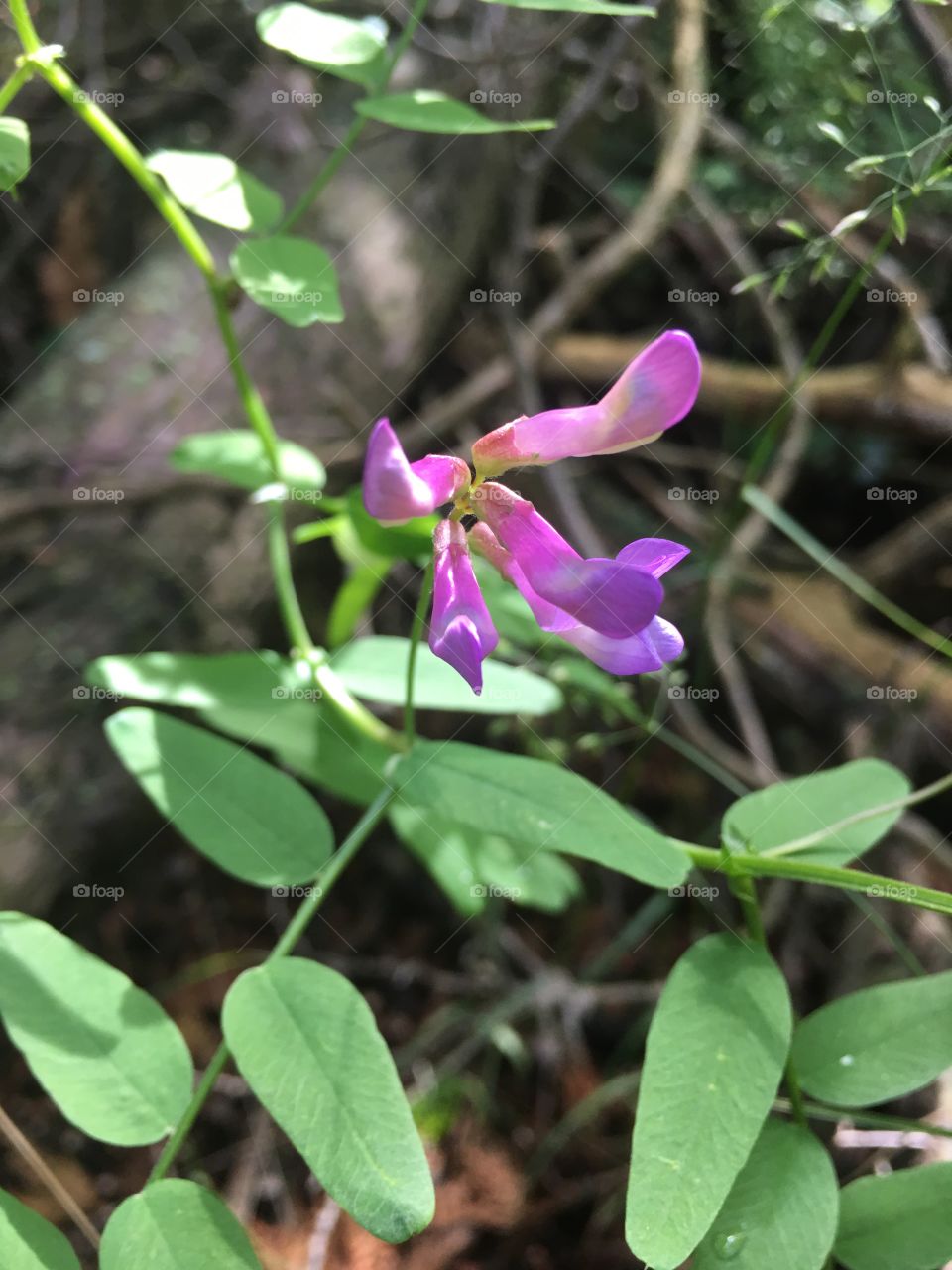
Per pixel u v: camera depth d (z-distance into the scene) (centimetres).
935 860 15
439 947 16
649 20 18
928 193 17
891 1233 9
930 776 17
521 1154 14
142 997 9
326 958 16
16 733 14
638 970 16
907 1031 9
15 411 17
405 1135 8
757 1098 8
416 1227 7
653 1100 8
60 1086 9
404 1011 16
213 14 20
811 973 15
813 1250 8
